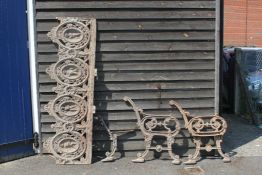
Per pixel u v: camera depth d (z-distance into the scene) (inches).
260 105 261.0
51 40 187.9
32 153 195.3
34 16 187.0
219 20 191.9
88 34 187.3
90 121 187.2
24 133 192.1
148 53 191.6
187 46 192.5
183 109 194.5
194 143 194.7
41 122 192.1
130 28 189.9
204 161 192.4
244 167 186.7
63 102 186.7
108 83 191.6
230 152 204.7
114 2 188.4
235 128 248.7
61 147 187.2
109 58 190.7
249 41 546.0
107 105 192.2
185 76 193.3
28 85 191.3
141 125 189.8
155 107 193.3
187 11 190.9
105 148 193.6
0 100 185.0
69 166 185.0
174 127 193.3
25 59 189.5
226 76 286.0
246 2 542.6
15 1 185.3
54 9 187.5
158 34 191.2
